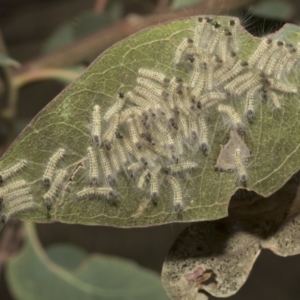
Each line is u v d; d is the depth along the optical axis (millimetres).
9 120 372
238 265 311
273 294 734
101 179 300
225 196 302
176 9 371
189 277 310
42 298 377
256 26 343
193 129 303
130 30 371
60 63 371
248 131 304
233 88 305
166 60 302
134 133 302
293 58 307
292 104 305
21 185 297
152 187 302
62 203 299
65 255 395
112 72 300
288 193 311
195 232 311
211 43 305
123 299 375
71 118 298
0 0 721
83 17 416
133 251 718
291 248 312
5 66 362
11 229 399
